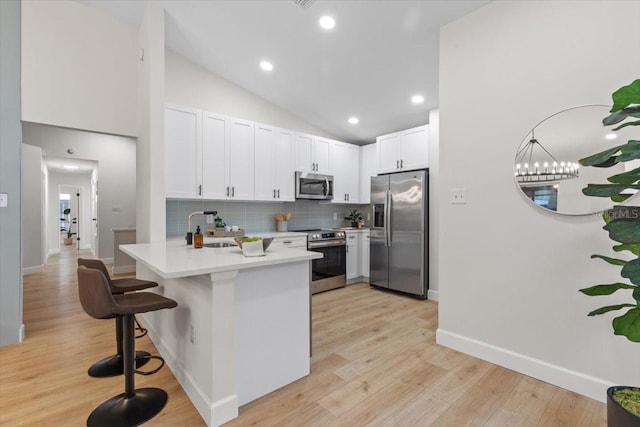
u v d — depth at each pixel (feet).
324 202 16.80
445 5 7.72
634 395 4.35
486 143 7.45
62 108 9.51
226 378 5.28
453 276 8.11
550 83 6.44
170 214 12.22
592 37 5.92
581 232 6.05
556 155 6.35
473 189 7.69
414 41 9.23
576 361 6.10
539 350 6.59
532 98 6.69
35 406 5.66
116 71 10.62
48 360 7.45
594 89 5.91
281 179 13.99
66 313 10.83
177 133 10.91
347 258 15.64
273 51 10.94
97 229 20.80
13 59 8.46
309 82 12.55
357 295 13.60
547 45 6.48
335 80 12.09
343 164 16.76
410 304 12.20
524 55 6.81
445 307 8.29
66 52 9.61
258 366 5.93
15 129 8.45
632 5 5.52
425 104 12.78
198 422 5.25
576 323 6.10
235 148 12.47
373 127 16.08
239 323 5.65
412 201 13.12
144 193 10.04
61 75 9.50
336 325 9.86
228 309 5.30
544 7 6.52
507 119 7.08
